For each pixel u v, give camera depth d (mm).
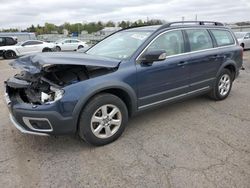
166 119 4465
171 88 4223
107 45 4516
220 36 5293
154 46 3959
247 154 3256
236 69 5590
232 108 4996
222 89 5414
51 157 3275
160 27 4156
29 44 20281
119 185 2707
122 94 3699
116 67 3508
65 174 2914
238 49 5578
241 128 4055
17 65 3342
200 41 4773
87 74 3344
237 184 2674
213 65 4969
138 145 3537
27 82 3508
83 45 24859
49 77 3367
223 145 3502
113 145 3547
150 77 3840
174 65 4152
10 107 3379
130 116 3852
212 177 2795
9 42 19812
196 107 5055
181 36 4406
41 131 3145
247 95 5922
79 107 3154
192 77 4562
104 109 3420
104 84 3318
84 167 3039
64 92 3074
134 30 4516
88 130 3316
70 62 3051
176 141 3641
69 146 3541
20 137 3834
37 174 2922
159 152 3338
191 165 3029
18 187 2709
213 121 4355
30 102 3250
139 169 2973
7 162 3174
